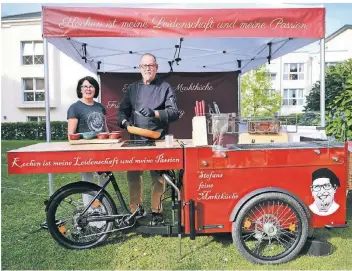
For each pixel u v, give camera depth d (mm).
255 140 3018
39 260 2904
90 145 2961
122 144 3018
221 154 2752
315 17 3342
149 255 2986
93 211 3062
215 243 3229
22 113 16719
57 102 16172
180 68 6906
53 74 16062
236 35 3312
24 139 16125
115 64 6332
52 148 2824
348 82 4656
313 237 3059
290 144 2938
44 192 5395
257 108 12586
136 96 3385
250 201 2709
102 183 3477
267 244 3109
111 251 3057
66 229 3162
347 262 2814
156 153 2750
